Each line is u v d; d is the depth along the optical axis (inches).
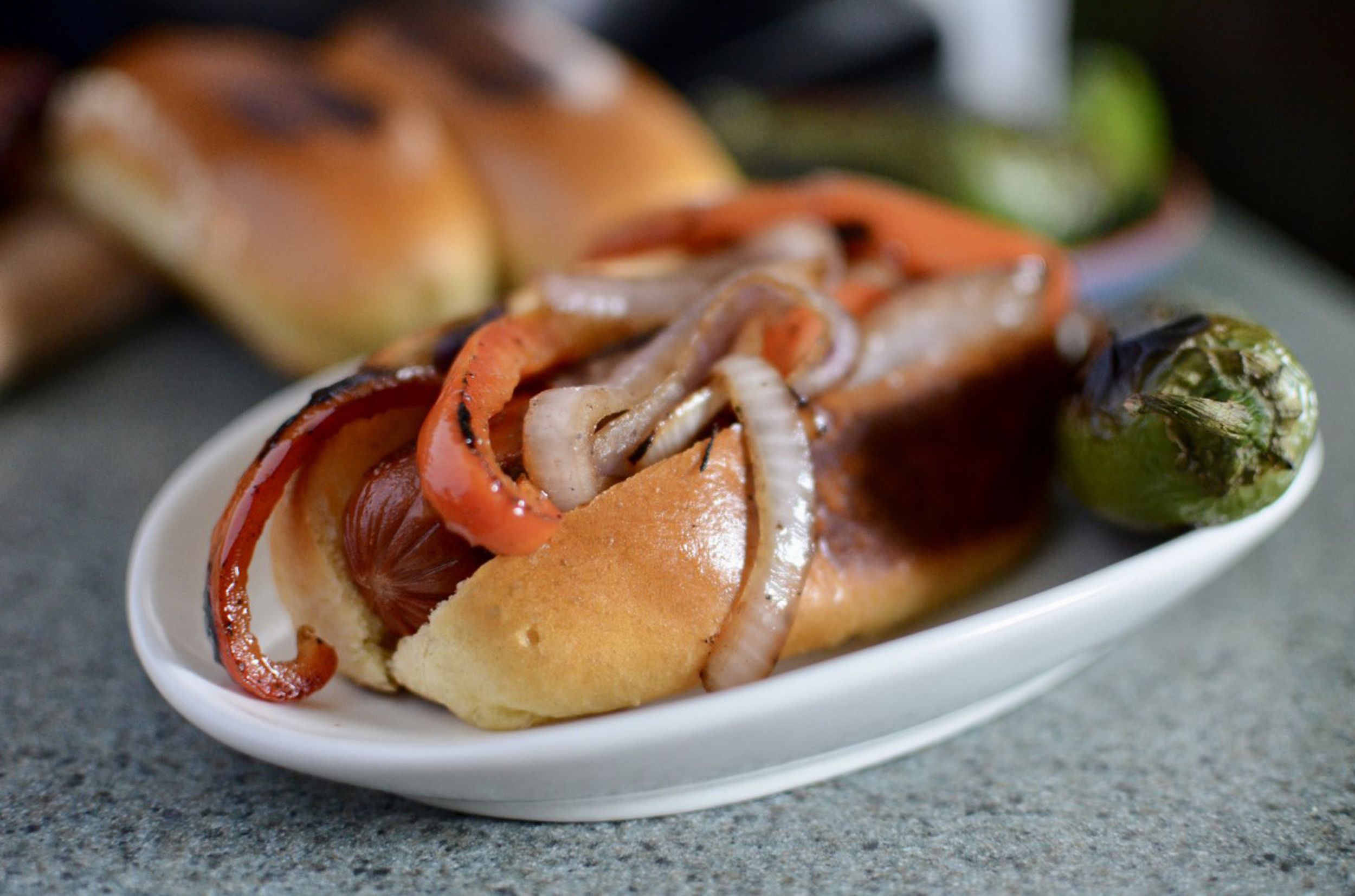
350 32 24.4
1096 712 13.8
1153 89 25.9
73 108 21.3
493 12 23.4
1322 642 14.5
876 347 14.1
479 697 12.6
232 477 14.2
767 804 12.9
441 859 12.4
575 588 12.4
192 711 12.3
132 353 21.0
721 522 12.7
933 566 13.9
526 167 20.5
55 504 17.1
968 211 20.2
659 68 29.7
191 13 27.1
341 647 13.0
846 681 12.0
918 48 29.1
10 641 14.7
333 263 18.6
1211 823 12.7
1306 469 13.9
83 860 12.3
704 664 12.7
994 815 12.8
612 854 12.4
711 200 16.1
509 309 13.7
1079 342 15.4
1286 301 21.6
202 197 19.1
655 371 13.1
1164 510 13.6
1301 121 29.5
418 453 12.2
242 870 12.3
